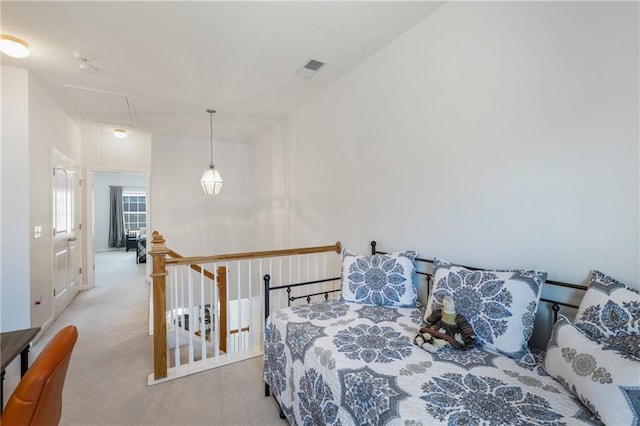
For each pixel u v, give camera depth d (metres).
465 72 1.79
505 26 1.59
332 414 1.28
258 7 1.88
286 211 3.98
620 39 1.21
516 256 1.56
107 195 9.76
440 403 1.01
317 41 2.28
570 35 1.35
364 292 2.05
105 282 5.39
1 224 2.65
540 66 1.45
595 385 0.89
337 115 2.94
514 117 1.56
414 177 2.14
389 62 2.33
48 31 2.10
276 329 1.85
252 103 3.49
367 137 2.57
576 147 1.34
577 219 1.34
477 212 1.74
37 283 2.93
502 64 1.61
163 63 2.56
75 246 4.48
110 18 1.97
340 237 2.93
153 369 2.34
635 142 1.18
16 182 2.69
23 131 2.70
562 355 1.08
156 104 3.50
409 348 1.40
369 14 1.98
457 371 1.20
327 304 2.05
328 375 1.33
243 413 1.85
